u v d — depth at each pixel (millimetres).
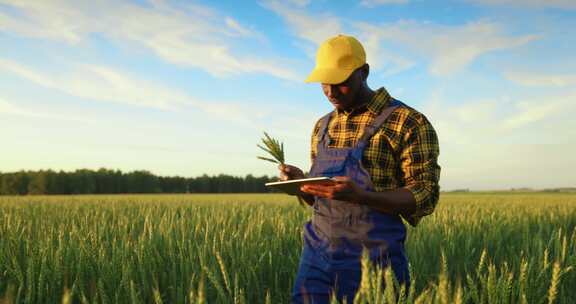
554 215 10547
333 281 2463
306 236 2674
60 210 12375
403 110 2467
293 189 2555
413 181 2408
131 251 4188
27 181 80938
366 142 2475
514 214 11047
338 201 2471
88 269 3580
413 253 4762
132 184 87438
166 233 5055
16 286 3367
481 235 6906
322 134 2703
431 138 2445
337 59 2430
